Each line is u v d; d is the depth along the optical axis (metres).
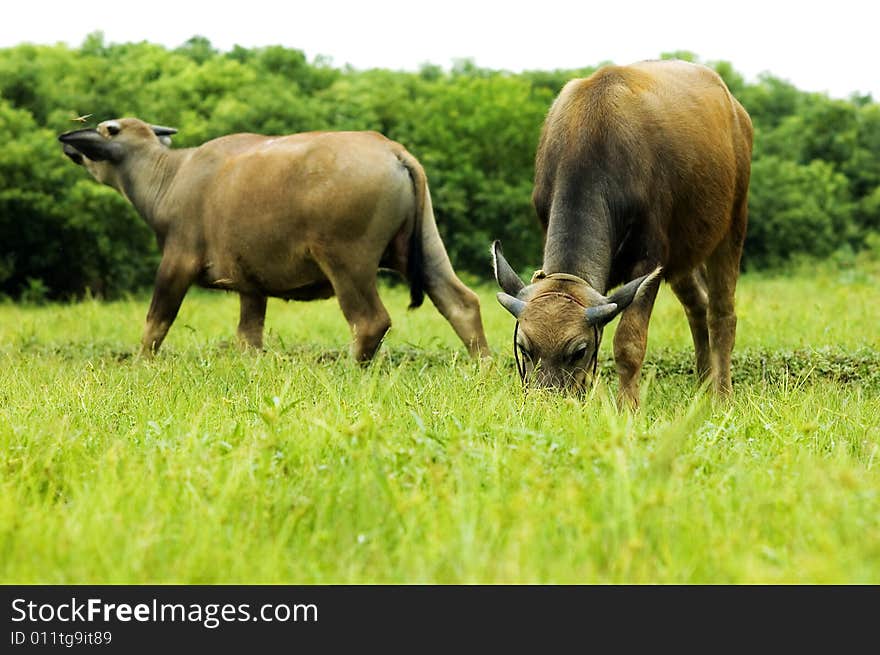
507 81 46.34
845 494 6.39
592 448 7.20
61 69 40.06
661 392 11.73
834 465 7.41
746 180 12.88
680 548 5.87
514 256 40.12
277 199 13.47
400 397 9.62
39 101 37.00
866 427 9.13
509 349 15.79
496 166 41.62
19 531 6.02
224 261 14.21
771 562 5.82
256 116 37.81
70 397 9.66
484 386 10.01
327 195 13.12
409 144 42.25
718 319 12.95
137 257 35.12
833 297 24.95
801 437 8.40
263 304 15.45
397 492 6.54
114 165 15.71
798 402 10.09
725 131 12.06
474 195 39.81
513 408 8.83
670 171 11.08
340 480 6.87
